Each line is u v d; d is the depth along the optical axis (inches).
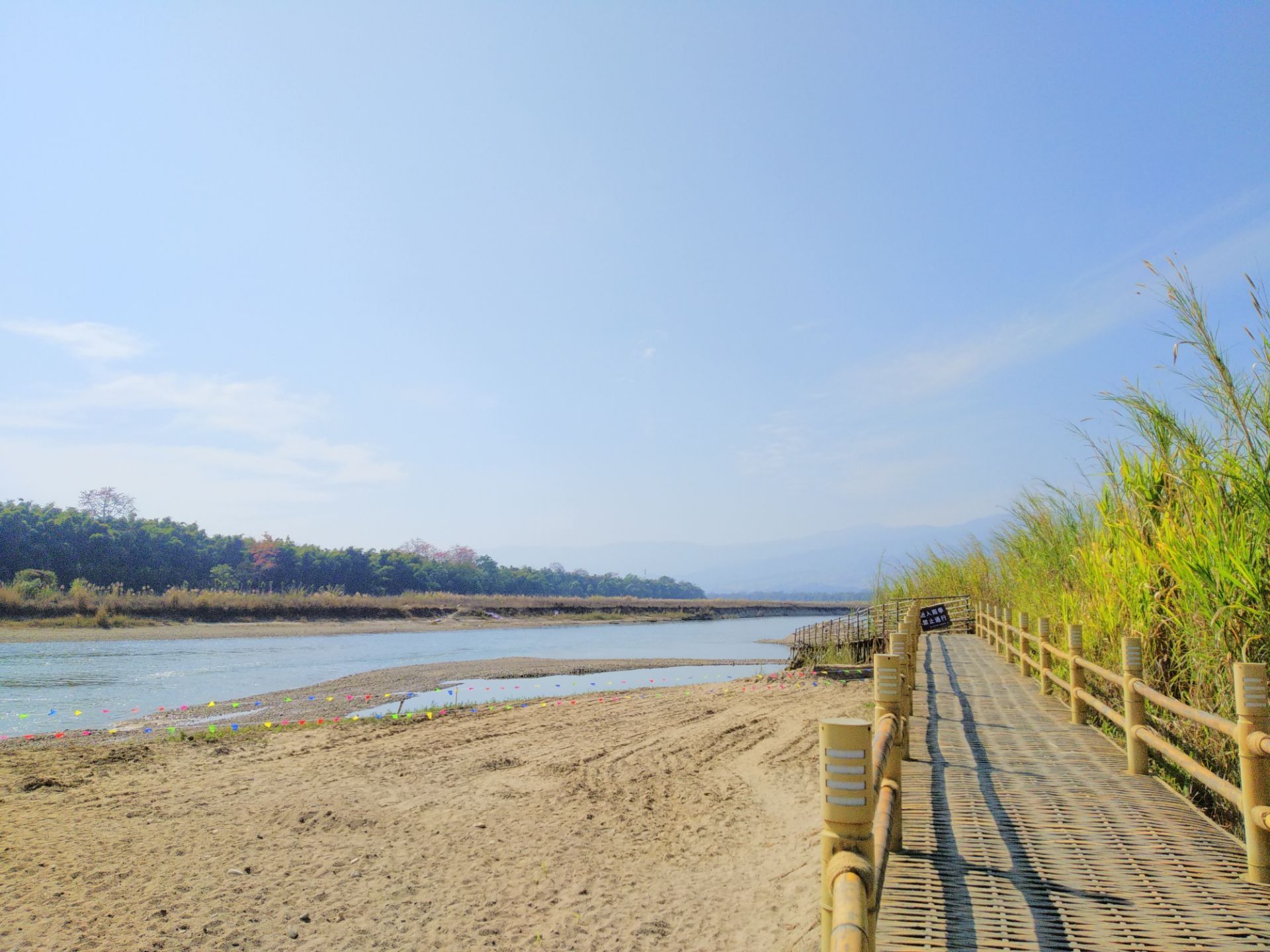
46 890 237.3
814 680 712.4
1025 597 541.3
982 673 483.5
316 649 1259.8
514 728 505.0
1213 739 221.9
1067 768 249.9
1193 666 234.5
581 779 372.8
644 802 337.4
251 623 1630.2
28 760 406.3
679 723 522.3
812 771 386.0
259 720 583.2
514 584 4202.8
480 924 219.3
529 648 1441.9
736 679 813.9
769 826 304.0
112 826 297.9
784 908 225.1
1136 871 162.4
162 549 2317.9
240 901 231.6
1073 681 320.5
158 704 663.1
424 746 446.6
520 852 275.0
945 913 142.1
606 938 211.0
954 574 898.7
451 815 316.2
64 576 1968.5
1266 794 156.5
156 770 386.0
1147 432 291.1
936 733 304.8
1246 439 225.1
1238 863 166.9
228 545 2640.3
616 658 1252.5
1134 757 239.9
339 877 250.5
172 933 210.2
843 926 69.3
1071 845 178.5
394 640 1526.8
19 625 1315.2
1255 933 134.0
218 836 288.8
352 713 628.4
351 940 209.5
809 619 3154.5
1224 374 229.3
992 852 174.4
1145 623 271.6
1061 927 136.3
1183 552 231.5
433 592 3093.0
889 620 791.7
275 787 355.3
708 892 241.6
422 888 243.6
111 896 233.8
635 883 249.0
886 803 136.5
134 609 1510.8
